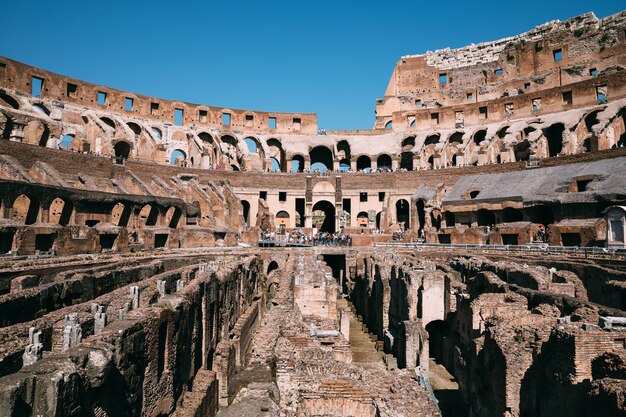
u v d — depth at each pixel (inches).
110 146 3159.5
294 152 3988.7
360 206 3619.6
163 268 1547.7
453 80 4586.6
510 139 3422.7
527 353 655.1
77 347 488.1
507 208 2603.3
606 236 1759.4
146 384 608.7
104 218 2097.7
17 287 1117.1
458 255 2199.8
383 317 1432.1
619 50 3710.6
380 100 4667.8
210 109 4114.2
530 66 4180.6
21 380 390.0
